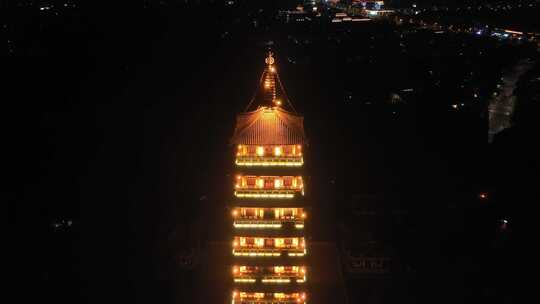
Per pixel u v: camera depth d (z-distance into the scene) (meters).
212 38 137.62
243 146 44.62
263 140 44.12
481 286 53.97
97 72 106.12
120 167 79.75
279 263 45.75
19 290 53.88
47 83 97.12
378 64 140.88
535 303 51.12
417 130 98.00
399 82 127.81
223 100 107.69
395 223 65.81
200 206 70.62
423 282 54.59
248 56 135.88
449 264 57.47
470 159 85.44
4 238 61.38
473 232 63.41
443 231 63.78
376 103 113.25
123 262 58.53
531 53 144.25
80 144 83.62
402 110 107.62
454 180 79.12
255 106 49.03
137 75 109.94
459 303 51.41
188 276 55.47
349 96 118.81
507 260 57.88
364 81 128.62
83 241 62.50
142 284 54.75
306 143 44.34
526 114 86.19
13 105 87.50
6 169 73.81
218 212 68.06
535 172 72.12
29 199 69.25
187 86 111.50
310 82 125.12
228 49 135.62
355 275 55.75
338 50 157.75
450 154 88.25
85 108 93.94
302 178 45.31
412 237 62.41
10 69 98.31
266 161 44.50
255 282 46.56
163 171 80.19
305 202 44.59
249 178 44.84
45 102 91.94
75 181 74.88
